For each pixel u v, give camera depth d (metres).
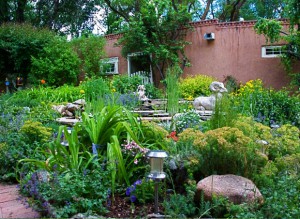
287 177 2.88
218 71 12.84
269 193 2.63
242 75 12.55
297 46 11.28
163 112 7.29
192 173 3.07
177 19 13.04
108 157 3.03
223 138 2.91
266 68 12.25
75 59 12.81
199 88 11.09
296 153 3.46
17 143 4.01
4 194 3.20
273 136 3.91
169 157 3.15
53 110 6.87
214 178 2.78
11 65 13.85
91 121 3.47
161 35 13.34
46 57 12.54
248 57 12.48
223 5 21.00
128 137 3.29
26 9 21.23
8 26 13.87
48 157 3.44
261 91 7.41
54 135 4.45
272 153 3.61
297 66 11.81
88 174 2.91
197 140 3.03
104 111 3.64
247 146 2.98
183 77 13.42
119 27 15.86
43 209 2.56
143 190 2.80
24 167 3.46
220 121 3.56
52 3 21.34
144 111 7.25
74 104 7.69
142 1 14.78
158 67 13.45
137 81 11.27
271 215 2.38
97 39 14.02
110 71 15.12
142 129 3.59
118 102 7.26
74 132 3.22
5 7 20.31
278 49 11.98
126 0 16.38
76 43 14.15
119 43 13.80
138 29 12.98
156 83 13.72
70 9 21.78
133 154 3.16
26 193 3.03
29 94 9.23
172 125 5.00
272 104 6.68
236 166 3.03
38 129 4.11
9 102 7.83
